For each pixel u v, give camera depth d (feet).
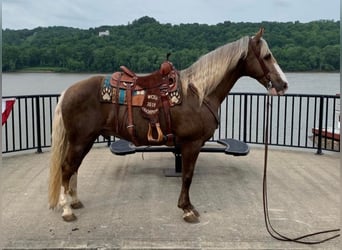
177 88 12.91
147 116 12.79
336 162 22.52
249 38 13.33
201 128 13.00
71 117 12.95
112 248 11.34
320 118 24.36
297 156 24.00
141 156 23.26
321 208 14.92
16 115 49.96
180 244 11.64
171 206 14.89
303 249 11.48
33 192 16.49
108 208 14.64
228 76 13.44
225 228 12.87
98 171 19.89
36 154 24.00
